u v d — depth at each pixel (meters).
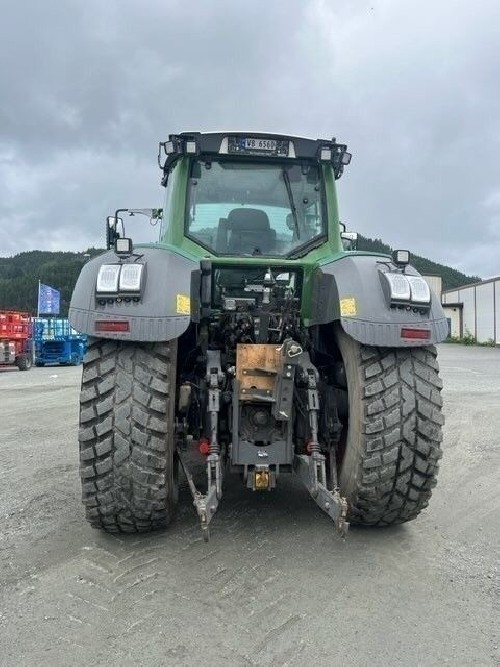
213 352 3.78
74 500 4.54
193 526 3.86
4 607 2.84
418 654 2.48
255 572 3.23
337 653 2.48
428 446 3.39
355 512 3.59
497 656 2.47
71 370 22.20
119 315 3.21
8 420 8.66
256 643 2.55
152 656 2.44
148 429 3.24
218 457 3.34
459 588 3.08
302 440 3.68
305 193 4.36
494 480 5.19
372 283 3.44
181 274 3.41
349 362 3.57
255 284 4.20
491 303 45.78
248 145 4.23
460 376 17.27
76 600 2.90
